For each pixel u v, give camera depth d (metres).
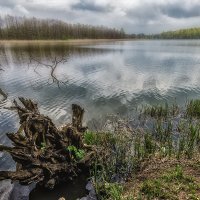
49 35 129.50
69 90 23.09
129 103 18.91
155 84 25.17
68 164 8.64
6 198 7.97
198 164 8.11
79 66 38.22
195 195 6.44
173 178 7.35
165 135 11.30
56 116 16.14
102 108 17.67
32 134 8.56
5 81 27.50
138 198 6.66
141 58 49.75
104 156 9.17
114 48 80.50
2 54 53.88
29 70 34.47
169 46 94.56
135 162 8.72
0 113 16.72
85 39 164.25
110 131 12.10
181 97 20.36
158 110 15.58
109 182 8.04
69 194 8.00
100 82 26.44
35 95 21.53
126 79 27.95
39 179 8.07
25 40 122.12
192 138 10.02
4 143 12.02
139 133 11.74
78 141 9.09
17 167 8.51
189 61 43.62
